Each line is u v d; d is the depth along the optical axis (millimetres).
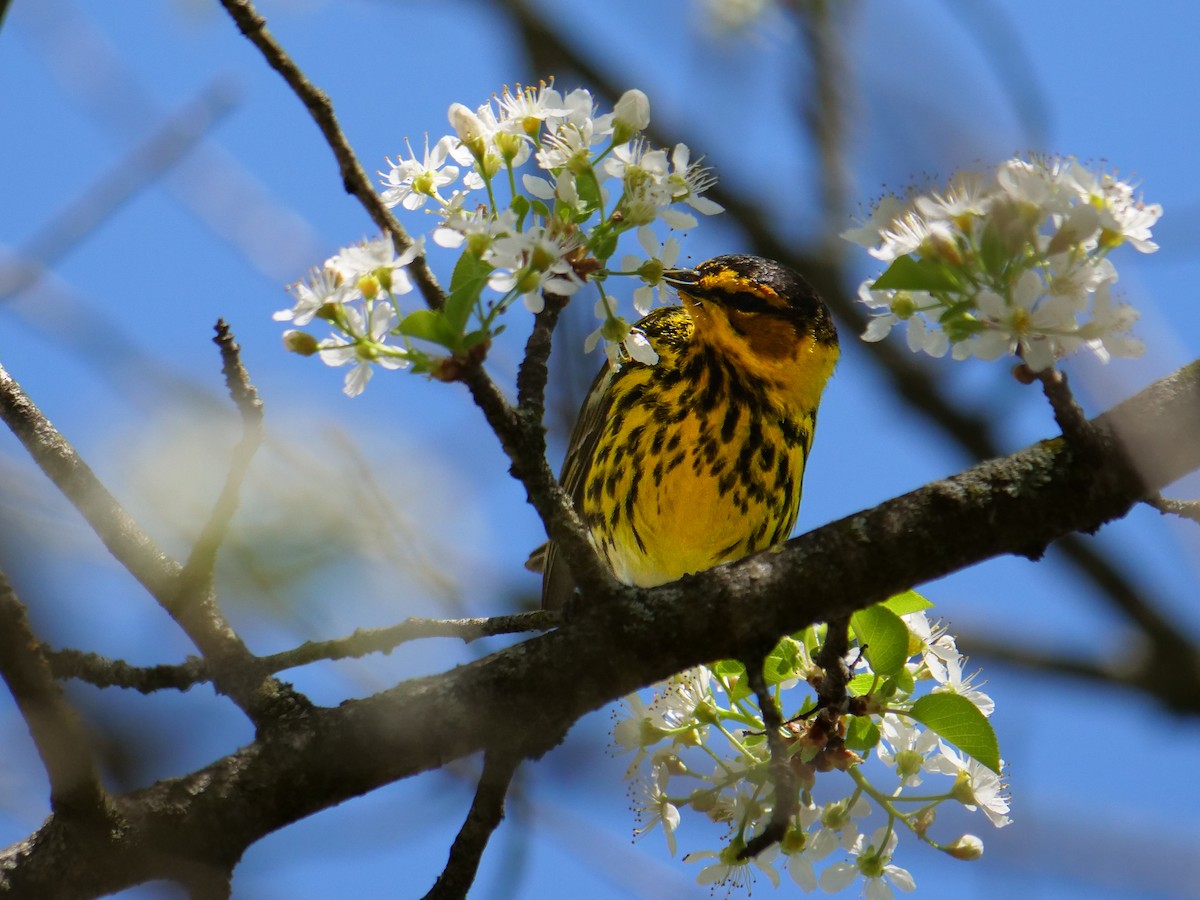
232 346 6988
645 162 7410
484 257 6766
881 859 8086
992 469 7625
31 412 7758
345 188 7316
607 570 7582
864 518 7648
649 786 8438
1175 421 7363
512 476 7461
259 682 7559
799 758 7977
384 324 6922
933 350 7160
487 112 7555
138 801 7195
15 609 6730
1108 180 6859
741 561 7660
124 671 7500
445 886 7621
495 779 7543
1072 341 6641
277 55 7055
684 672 8422
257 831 7367
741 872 8484
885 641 7922
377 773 7484
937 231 6734
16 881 6988
